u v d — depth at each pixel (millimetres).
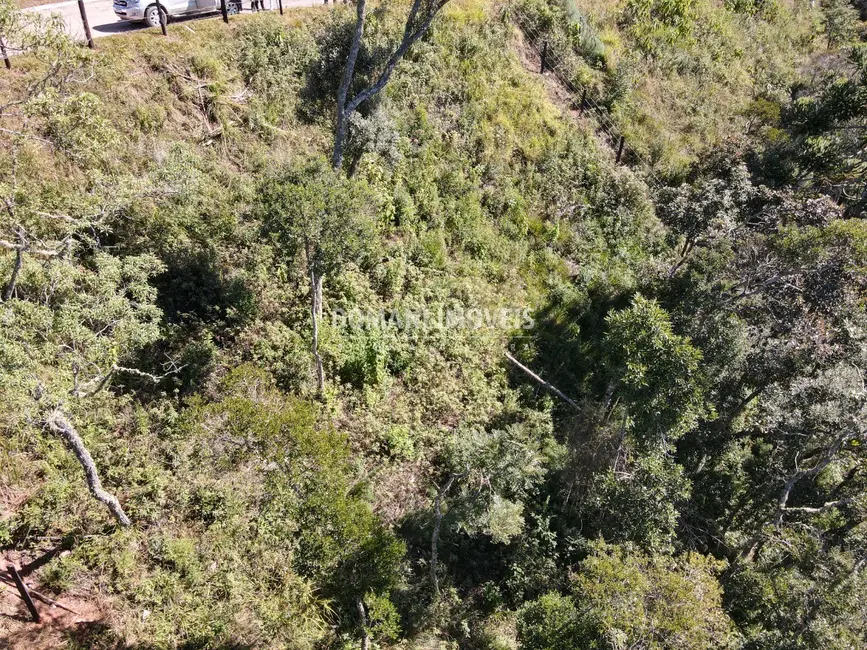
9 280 10688
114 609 11281
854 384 15836
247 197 17125
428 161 20938
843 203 26047
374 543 10523
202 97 18219
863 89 26172
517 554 15430
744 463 19547
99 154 13852
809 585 14250
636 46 30219
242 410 10781
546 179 23406
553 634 11211
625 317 15242
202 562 12172
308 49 20344
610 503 15078
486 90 23422
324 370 16016
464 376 17781
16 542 11516
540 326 20484
